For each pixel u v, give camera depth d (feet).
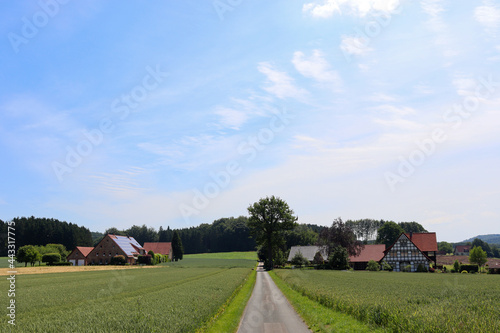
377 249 319.27
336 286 114.62
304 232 501.56
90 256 353.72
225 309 79.46
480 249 314.35
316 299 90.38
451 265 343.05
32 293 101.04
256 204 313.32
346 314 70.38
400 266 285.84
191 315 60.23
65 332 46.34
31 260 298.15
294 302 90.53
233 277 163.32
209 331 56.49
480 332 46.24
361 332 55.01
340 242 289.53
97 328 49.29
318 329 57.62
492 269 248.93
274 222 311.27
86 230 503.61
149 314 60.08
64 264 335.67
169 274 204.85
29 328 49.34
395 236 405.80
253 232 319.47
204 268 294.66
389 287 112.37
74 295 95.66
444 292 96.43
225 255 561.84
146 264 357.41
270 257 308.40
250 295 110.32
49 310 69.62
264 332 56.03
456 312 60.70
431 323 51.42
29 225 410.11
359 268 310.86
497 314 60.64
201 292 98.02
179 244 500.74
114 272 229.66
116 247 353.72
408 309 62.80
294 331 56.75
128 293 100.48
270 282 165.99
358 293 91.25
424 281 146.10
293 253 369.91
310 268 306.55
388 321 57.00
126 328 49.67
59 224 449.06
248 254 567.59
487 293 96.07
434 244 303.48
